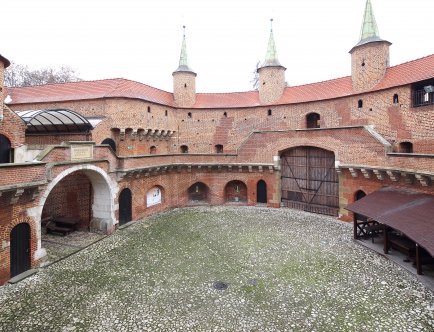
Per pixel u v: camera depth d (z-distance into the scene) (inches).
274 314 373.4
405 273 480.7
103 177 700.0
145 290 436.1
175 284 454.9
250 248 609.0
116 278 476.1
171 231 737.6
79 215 759.1
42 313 376.2
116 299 410.6
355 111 958.4
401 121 817.5
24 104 1087.6
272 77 1189.1
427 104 741.9
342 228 748.6
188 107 1230.3
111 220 726.5
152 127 1092.5
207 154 1031.0
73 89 1082.1
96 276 484.1
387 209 567.8
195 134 1240.2
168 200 999.0
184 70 1255.5
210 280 467.8
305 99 1103.6
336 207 866.1
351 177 805.9
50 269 512.7
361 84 965.2
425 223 461.1
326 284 448.8
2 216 456.1
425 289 426.6
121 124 979.9
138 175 824.9
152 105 1093.1
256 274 488.1
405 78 831.7
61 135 896.3
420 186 602.2
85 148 640.4
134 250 606.2
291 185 976.3
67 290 436.8
